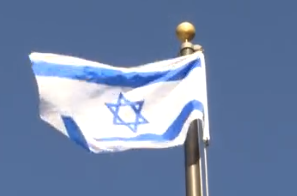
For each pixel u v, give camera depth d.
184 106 21.06
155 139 20.69
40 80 21.42
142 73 21.94
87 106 21.36
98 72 21.77
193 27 22.33
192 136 20.19
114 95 21.56
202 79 21.53
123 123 21.12
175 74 21.77
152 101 21.47
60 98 21.28
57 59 21.77
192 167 18.81
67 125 21.08
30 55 21.78
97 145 20.69
